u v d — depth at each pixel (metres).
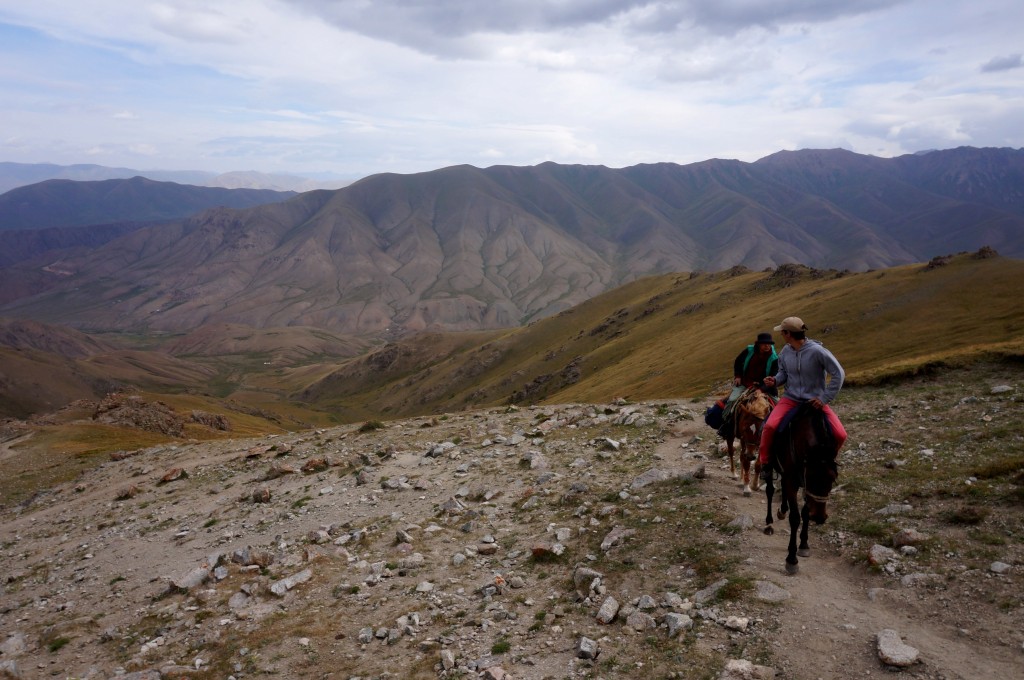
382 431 31.78
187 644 12.30
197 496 26.33
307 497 21.86
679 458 17.31
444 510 17.36
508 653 9.43
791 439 9.43
